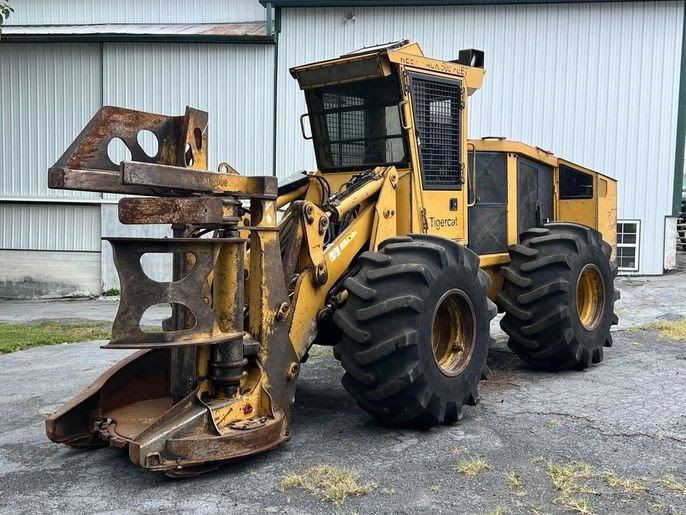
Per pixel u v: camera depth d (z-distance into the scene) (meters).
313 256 4.69
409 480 3.95
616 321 7.08
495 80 13.65
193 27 15.32
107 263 15.10
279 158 14.21
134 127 4.20
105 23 16.16
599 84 13.46
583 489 3.78
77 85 14.83
